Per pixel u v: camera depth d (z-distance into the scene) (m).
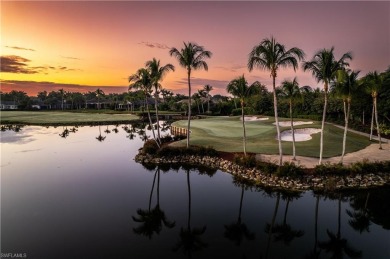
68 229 15.31
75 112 130.12
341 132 45.56
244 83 28.98
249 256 12.94
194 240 14.37
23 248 13.24
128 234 14.87
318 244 14.24
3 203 19.17
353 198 20.80
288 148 33.50
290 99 28.48
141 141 49.09
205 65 34.03
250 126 55.78
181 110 130.88
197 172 28.48
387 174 24.12
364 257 13.14
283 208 19.02
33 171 27.95
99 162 32.47
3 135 54.56
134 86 36.88
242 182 24.89
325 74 23.94
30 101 183.62
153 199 20.48
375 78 35.25
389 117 50.03
